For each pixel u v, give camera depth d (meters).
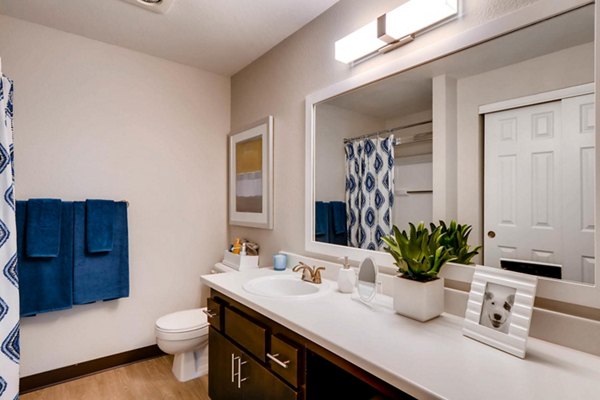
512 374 0.83
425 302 1.18
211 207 2.79
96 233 2.16
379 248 1.58
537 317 1.04
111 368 2.31
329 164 1.86
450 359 0.91
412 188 1.44
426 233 1.23
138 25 2.07
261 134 2.41
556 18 1.03
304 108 2.05
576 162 0.98
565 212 1.00
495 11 1.18
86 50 2.22
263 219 2.38
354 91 1.71
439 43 1.33
